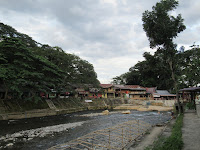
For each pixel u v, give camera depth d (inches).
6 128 781.3
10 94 1293.1
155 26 919.7
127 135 627.5
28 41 1930.4
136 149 466.3
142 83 2600.9
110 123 962.1
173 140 376.5
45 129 778.2
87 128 812.6
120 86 2415.1
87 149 490.3
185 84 1455.5
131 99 2251.5
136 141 549.6
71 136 660.1
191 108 1219.9
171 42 948.6
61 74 1389.0
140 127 773.3
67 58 1467.8
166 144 358.3
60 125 878.4
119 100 2253.9
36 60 1171.9
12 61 1061.8
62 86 1556.3
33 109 1248.2
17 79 957.2
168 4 884.6
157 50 1035.9
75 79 1635.1
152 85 2576.3
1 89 1240.2
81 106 1781.5
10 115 1013.8
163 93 2186.3
